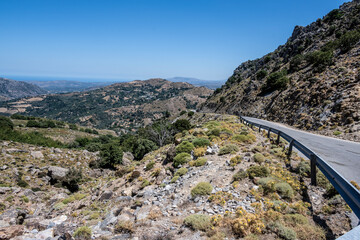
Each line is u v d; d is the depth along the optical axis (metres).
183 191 10.76
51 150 35.09
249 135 18.94
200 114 84.50
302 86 48.88
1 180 22.12
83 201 17.05
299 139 22.31
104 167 35.72
